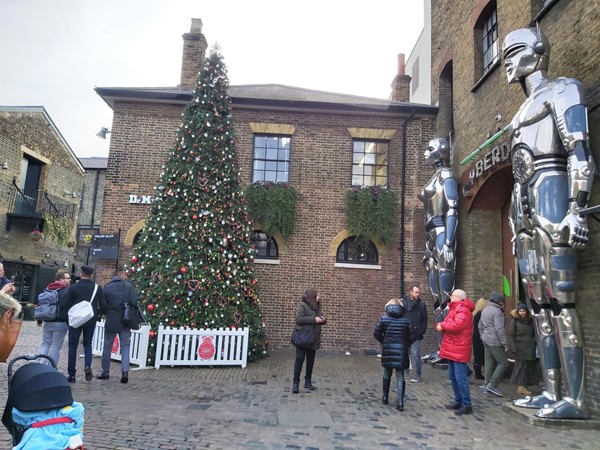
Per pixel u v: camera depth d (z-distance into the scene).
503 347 7.98
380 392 7.82
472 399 7.53
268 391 7.55
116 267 13.02
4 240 22.48
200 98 11.14
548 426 5.92
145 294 9.82
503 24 9.63
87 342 7.68
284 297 13.06
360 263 13.43
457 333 6.68
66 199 27.16
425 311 9.04
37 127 24.59
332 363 10.80
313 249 13.31
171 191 10.50
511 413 6.49
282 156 13.90
